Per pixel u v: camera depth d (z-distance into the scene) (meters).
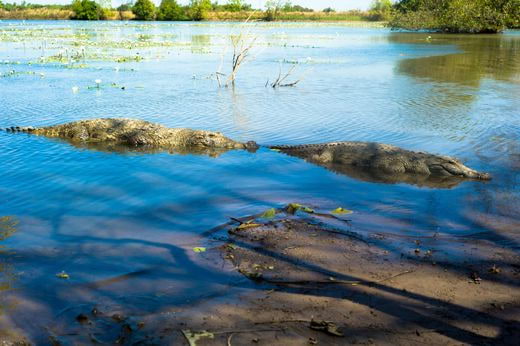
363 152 10.43
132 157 10.87
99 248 6.45
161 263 6.04
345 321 4.84
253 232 6.93
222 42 44.56
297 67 26.81
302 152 10.93
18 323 4.84
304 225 7.18
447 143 11.70
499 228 7.07
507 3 57.91
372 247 6.48
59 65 26.59
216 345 4.46
